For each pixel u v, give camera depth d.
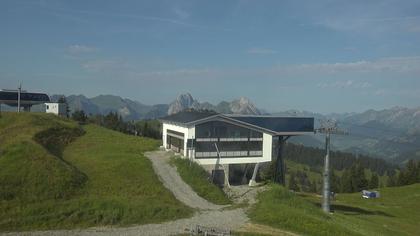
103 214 41.78
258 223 44.75
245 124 66.69
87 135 84.44
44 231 37.69
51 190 46.75
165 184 54.88
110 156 65.06
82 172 55.09
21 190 45.62
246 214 48.09
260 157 68.19
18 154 54.16
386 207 99.00
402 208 100.31
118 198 46.75
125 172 56.59
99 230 38.94
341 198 112.69
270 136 68.81
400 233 62.12
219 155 65.56
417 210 99.31
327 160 64.81
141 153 69.06
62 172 51.12
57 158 55.91
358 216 74.56
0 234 36.22
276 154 76.81
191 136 64.12
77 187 49.22
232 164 67.44
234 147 66.56
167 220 43.16
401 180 164.50
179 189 54.16
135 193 50.22
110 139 82.75
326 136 65.81
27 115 79.12
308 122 72.31
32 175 49.03
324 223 46.06
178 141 69.81
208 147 65.12
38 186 47.00
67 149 70.44
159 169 59.75
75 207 42.75
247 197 57.31
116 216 41.78
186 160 62.03
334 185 167.00
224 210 49.19
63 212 41.38
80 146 73.62
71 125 85.88
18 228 37.88
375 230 57.25
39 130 71.06
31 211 41.09
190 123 63.62
